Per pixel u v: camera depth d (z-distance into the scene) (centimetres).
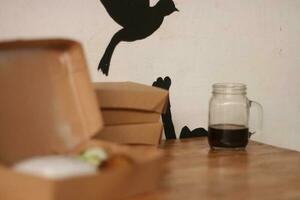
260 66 138
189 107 128
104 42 117
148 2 121
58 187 71
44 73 92
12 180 74
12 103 88
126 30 119
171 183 90
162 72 124
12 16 108
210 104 117
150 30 121
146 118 106
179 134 128
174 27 124
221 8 130
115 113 103
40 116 90
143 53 121
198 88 129
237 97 117
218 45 130
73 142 91
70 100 92
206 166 101
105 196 77
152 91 105
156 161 84
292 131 145
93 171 78
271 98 140
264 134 141
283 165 102
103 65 117
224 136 112
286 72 142
